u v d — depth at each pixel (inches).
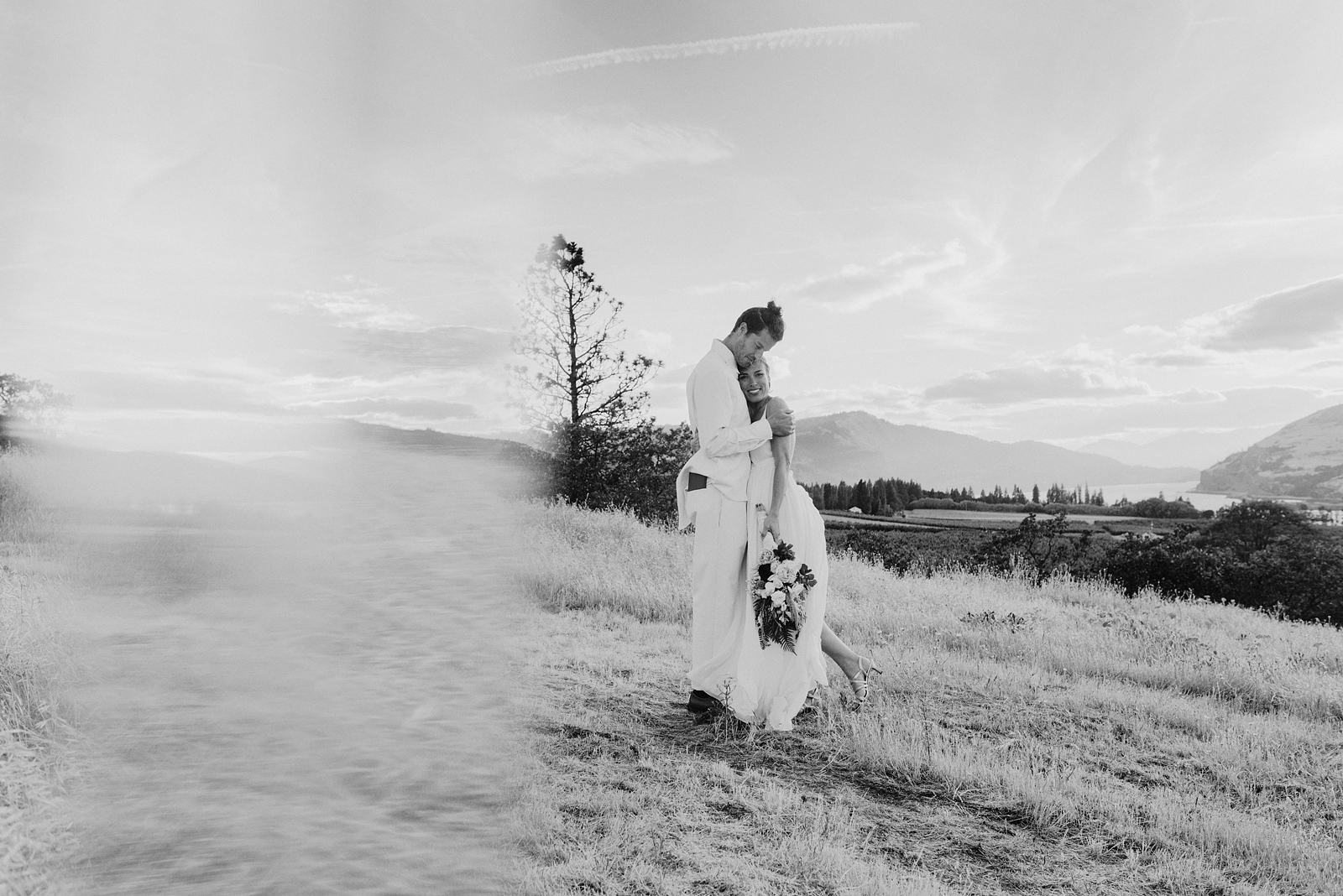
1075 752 185.5
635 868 111.3
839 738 176.9
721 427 195.3
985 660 275.1
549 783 132.4
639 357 778.8
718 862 117.6
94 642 96.3
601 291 761.6
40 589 125.0
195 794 66.2
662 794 139.3
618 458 750.5
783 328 202.1
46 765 76.0
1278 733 217.8
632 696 196.7
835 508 2233.0
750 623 189.0
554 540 399.2
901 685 225.6
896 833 136.5
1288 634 457.7
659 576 364.5
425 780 69.7
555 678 201.5
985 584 539.2
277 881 57.8
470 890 69.0
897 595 404.5
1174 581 777.6
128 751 72.8
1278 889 128.8
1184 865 132.4
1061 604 477.1
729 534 193.0
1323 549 778.2
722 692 185.0
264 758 68.7
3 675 102.7
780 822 134.2
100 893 58.9
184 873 61.0
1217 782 178.1
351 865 61.1
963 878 122.7
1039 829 142.3
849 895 111.3
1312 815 163.0
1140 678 277.3
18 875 63.5
